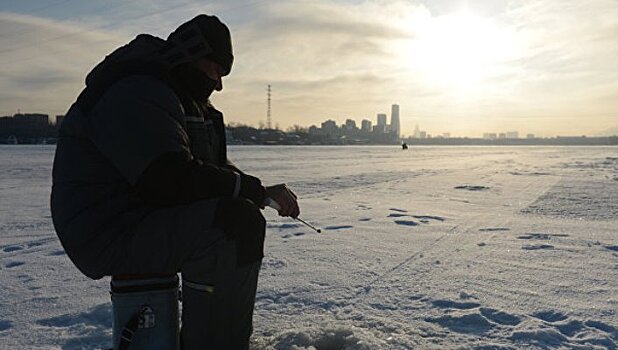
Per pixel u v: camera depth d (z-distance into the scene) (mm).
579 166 23359
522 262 3951
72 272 3791
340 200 8836
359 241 4879
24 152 39844
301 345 2199
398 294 3088
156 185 1579
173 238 1689
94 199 1673
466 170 19750
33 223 6398
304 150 57344
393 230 5562
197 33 1842
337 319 2625
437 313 2732
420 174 16922
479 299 2973
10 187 11969
